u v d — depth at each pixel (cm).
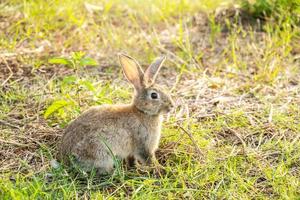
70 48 1450
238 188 943
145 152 1041
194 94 1258
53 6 1561
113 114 1017
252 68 1376
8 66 1330
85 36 1490
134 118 1026
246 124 1132
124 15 1645
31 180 974
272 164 1015
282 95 1242
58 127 1128
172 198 919
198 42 1505
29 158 1039
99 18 1600
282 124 1123
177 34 1541
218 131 1115
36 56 1396
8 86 1262
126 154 1031
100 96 1150
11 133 1105
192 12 1642
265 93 1259
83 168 991
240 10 1587
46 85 1268
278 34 1483
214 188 951
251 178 970
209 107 1205
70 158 984
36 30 1483
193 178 966
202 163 1012
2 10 1574
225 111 1183
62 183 953
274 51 1373
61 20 1549
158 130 1042
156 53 1438
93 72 1346
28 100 1212
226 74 1346
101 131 995
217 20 1588
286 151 1033
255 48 1417
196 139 1079
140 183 962
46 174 973
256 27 1548
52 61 1159
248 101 1227
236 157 1020
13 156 1044
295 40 1462
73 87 1238
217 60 1421
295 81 1306
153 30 1543
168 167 992
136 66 1045
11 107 1188
